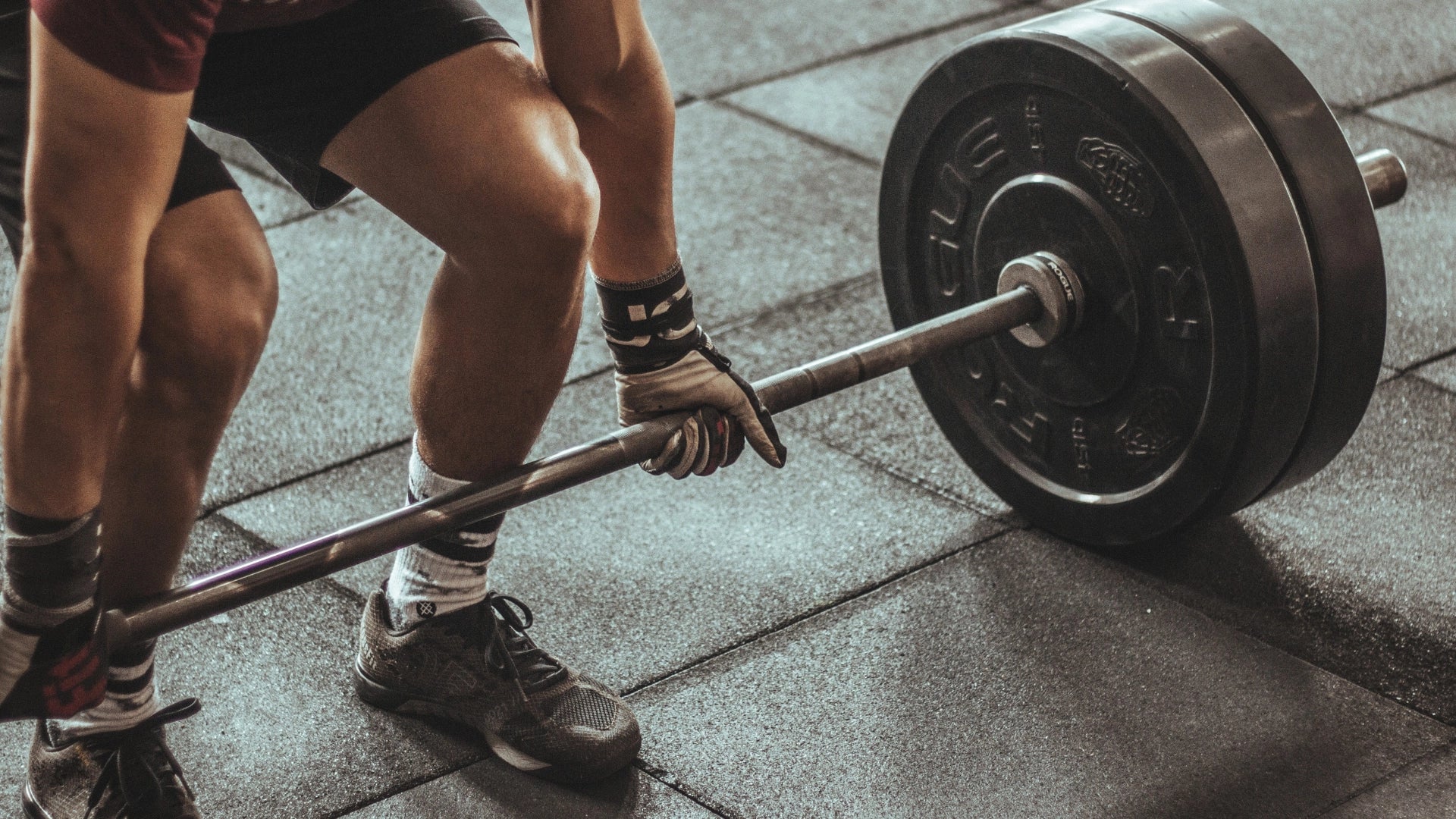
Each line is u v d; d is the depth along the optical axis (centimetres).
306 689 209
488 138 154
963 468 262
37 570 138
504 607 197
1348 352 207
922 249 247
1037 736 197
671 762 195
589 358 298
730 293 320
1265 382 201
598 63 165
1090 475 231
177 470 150
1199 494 214
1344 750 193
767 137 392
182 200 147
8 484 137
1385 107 394
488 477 177
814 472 261
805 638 218
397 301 316
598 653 216
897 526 245
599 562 237
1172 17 212
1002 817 183
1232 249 197
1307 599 224
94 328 130
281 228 346
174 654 216
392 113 155
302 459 265
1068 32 211
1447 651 212
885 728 199
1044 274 219
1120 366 219
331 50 153
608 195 176
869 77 425
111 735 170
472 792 190
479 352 166
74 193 124
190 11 124
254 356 149
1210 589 227
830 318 310
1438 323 300
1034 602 225
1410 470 255
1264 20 449
